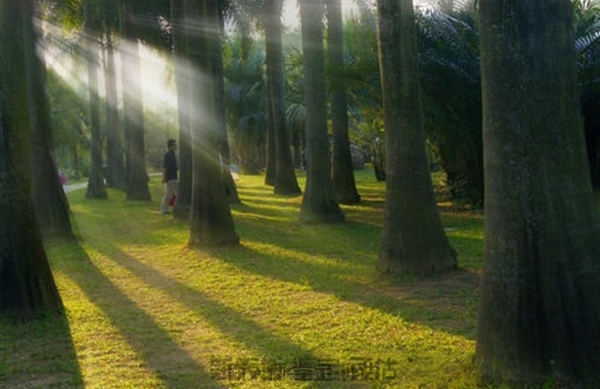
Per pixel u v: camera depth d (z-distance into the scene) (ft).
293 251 33.86
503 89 13.16
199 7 35.94
